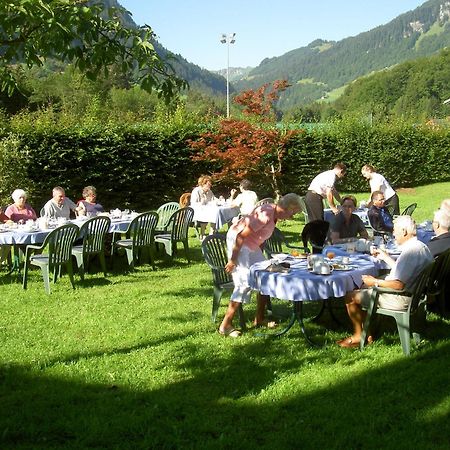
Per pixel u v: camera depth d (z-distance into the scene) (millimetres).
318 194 9891
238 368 4883
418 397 4250
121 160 16719
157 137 17359
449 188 22453
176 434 3721
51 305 7062
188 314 6602
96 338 5754
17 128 15391
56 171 15695
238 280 5750
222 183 18422
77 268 9375
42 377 4711
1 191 13227
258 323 6098
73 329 6059
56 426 3846
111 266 9391
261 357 5148
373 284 5156
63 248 7828
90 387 4512
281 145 17500
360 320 5422
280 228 13328
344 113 22609
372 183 10992
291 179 20062
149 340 5676
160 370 4859
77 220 9234
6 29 3855
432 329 5840
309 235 7523
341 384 4496
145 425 3850
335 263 5621
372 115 23859
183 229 9891
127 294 7598
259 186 18844
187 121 18312
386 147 22125
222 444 3572
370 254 6348
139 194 17328
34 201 15562
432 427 3795
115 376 4723
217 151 16938
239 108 17859
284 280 5180
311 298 5094
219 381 4605
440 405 4105
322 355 5172
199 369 4867
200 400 4238
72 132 15891
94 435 3703
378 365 4883
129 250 9188
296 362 5016
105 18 4223
